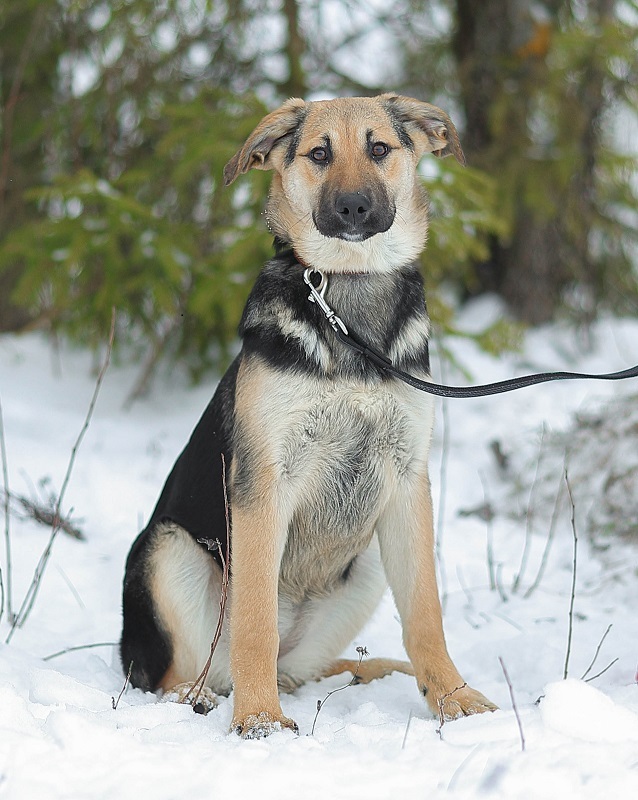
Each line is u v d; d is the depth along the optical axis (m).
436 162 10.55
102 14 12.15
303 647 5.61
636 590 6.99
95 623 6.49
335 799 3.52
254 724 4.39
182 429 10.88
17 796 3.51
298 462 4.94
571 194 13.22
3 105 13.22
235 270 10.75
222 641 5.29
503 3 13.06
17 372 12.00
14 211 12.87
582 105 13.07
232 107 11.09
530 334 13.28
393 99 5.57
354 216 4.95
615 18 13.59
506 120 12.91
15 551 7.36
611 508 8.27
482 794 3.52
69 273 10.84
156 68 12.09
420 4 13.78
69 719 3.93
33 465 9.20
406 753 3.92
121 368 12.40
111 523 8.33
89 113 12.10
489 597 7.13
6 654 5.29
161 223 11.17
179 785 3.59
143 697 5.17
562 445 9.38
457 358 12.12
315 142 5.20
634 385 10.12
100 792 3.54
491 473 9.80
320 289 5.06
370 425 4.95
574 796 3.49
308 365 4.84
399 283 5.24
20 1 12.13
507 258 13.63
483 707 4.68
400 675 5.57
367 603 5.60
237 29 12.09
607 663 5.60
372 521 5.20
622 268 14.13
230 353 11.97
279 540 4.89
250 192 10.27
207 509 5.25
